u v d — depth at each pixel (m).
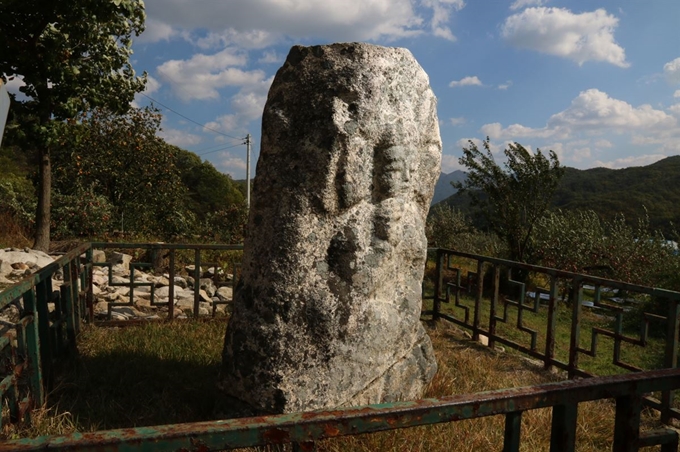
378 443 2.96
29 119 9.34
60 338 4.30
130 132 16.38
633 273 10.27
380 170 3.53
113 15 8.93
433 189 4.13
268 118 3.39
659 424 4.19
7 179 15.16
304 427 1.25
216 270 6.57
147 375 4.11
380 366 3.59
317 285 3.27
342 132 3.26
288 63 3.48
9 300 2.99
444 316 6.79
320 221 3.31
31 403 3.29
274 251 3.23
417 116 3.79
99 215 13.24
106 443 1.11
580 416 3.79
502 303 9.43
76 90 9.67
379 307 3.60
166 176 16.97
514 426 1.50
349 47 3.43
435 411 1.37
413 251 3.87
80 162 15.40
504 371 5.18
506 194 10.54
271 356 3.14
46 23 8.77
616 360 4.74
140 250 9.79
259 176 3.40
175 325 5.66
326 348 3.27
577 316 4.98
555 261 10.52
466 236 14.19
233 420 1.23
